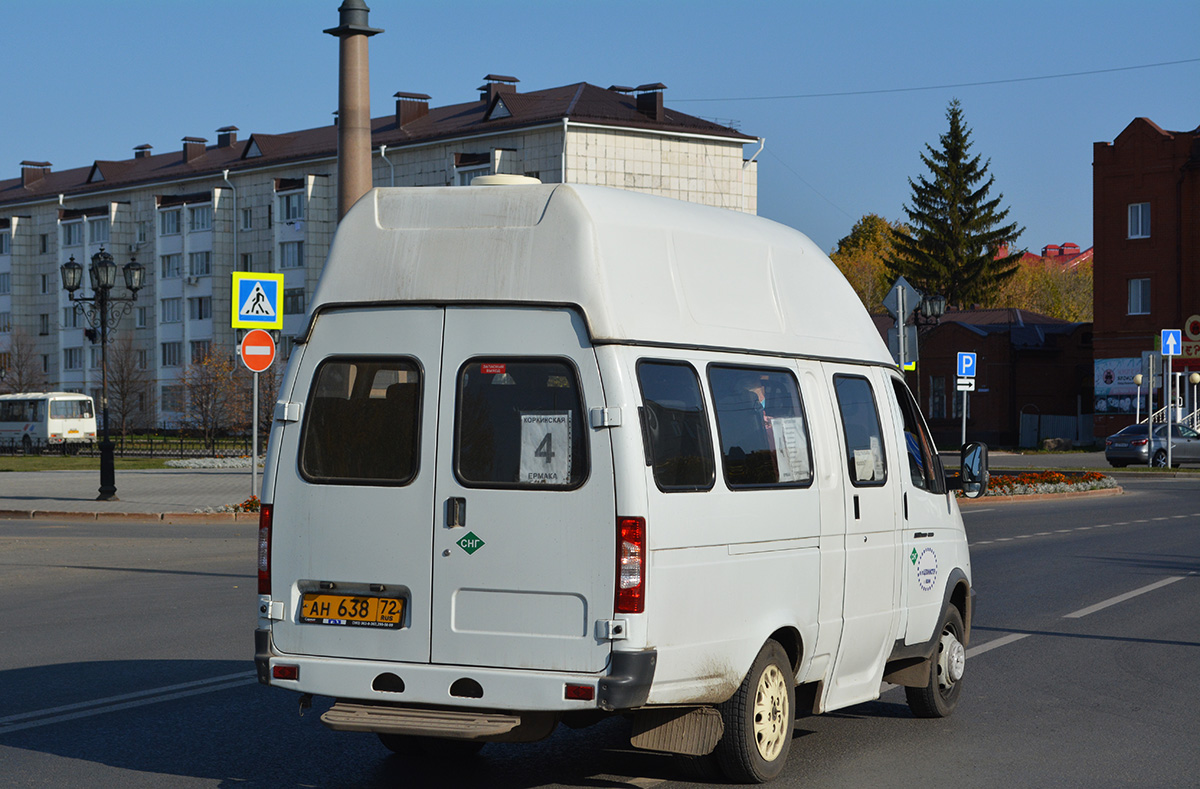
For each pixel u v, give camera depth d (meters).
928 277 81.06
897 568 7.24
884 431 7.29
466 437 5.62
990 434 60.47
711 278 6.17
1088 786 6.25
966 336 61.06
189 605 12.18
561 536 5.45
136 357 81.19
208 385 64.88
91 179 94.25
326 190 78.69
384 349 5.80
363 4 13.88
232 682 8.64
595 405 5.46
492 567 5.54
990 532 20.06
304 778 6.38
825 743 7.15
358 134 13.95
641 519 5.39
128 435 73.56
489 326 5.65
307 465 5.88
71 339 93.50
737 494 5.91
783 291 6.70
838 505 6.68
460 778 6.39
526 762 6.73
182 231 85.56
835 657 6.70
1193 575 14.64
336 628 5.78
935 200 81.75
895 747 7.05
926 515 7.64
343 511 5.77
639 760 6.77
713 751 6.10
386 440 5.75
